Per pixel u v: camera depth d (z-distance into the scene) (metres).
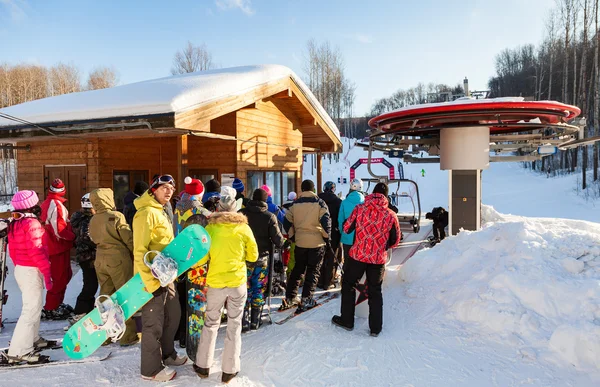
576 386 3.00
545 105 5.93
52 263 4.64
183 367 3.44
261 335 4.17
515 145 8.70
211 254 3.21
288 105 10.29
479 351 3.61
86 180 8.15
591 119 38.50
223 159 8.32
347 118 64.56
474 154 7.44
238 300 3.20
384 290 5.52
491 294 4.15
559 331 3.40
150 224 3.10
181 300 3.96
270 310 4.91
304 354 3.67
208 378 3.19
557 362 3.28
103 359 3.53
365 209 4.22
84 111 6.24
